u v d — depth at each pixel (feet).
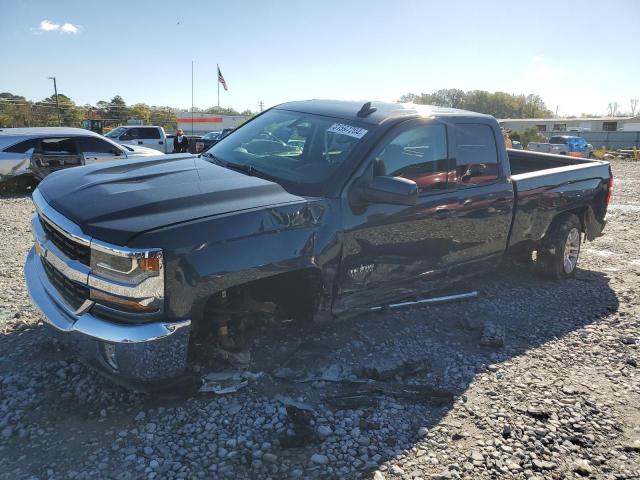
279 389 11.42
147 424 10.06
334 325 14.61
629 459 9.98
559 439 10.42
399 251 13.69
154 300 9.43
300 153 13.58
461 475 9.24
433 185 14.46
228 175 12.37
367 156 12.82
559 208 19.13
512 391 12.07
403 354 13.46
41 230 11.75
